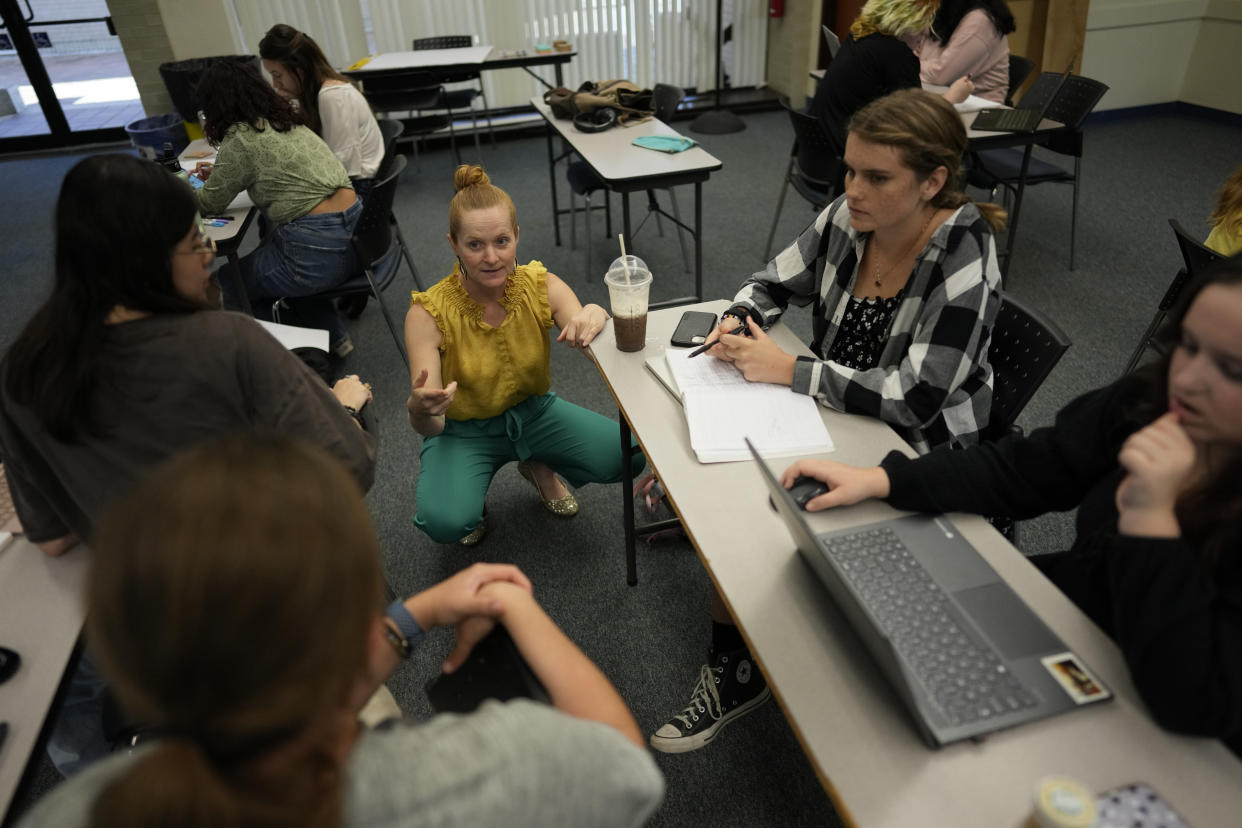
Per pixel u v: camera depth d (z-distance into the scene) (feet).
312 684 1.40
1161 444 2.56
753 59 19.43
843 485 3.61
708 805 4.76
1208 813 2.32
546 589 6.44
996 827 2.31
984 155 11.07
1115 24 16.29
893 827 2.32
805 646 2.97
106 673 1.41
